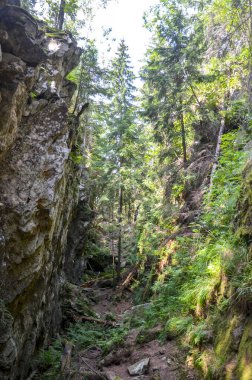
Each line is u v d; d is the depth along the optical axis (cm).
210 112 1220
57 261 959
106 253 2019
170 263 1091
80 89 1266
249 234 571
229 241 641
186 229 1131
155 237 1310
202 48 1198
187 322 700
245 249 572
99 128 1864
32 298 688
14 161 573
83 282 1706
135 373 671
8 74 477
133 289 1479
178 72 1226
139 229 1639
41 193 617
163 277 1062
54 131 641
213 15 1077
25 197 580
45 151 623
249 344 449
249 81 889
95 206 2041
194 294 720
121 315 1224
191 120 1341
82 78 1238
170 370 623
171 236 1174
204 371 523
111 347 862
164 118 1331
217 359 505
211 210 885
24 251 592
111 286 1697
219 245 667
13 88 479
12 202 558
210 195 923
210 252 712
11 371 557
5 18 465
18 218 566
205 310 652
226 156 916
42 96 631
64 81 817
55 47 705
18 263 586
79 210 1549
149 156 1538
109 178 1672
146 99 1541
